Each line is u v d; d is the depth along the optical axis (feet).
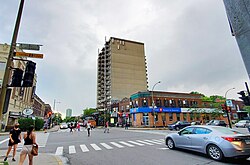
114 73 282.56
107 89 284.20
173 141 33.01
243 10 9.62
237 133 25.55
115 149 35.19
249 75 9.16
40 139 55.98
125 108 173.99
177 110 152.76
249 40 9.20
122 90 279.69
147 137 58.65
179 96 160.25
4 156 28.76
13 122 104.68
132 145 40.24
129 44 309.01
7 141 51.57
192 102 164.04
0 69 91.40
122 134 73.77
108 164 23.54
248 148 23.39
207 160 24.80
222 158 23.97
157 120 144.36
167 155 28.30
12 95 102.32
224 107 80.94
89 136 65.51
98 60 326.24
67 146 40.14
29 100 142.00
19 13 16.83
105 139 53.98
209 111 164.04
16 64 94.43
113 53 292.20
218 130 26.45
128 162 24.34
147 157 27.17
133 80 291.79
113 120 192.85
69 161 25.54
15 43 16.35
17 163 23.52
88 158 27.35
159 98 151.84
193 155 28.09
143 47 319.27
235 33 10.07
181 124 103.76
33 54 17.63
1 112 14.60
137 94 152.76
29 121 98.32
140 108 145.48
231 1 10.48
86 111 328.70
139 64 305.32
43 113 237.45
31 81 16.40
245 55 9.41
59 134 78.43
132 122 155.12
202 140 26.99
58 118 334.65
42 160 25.16
